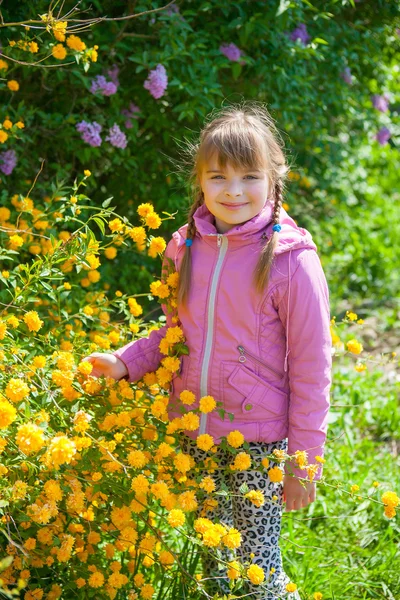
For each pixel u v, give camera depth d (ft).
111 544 7.28
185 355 7.03
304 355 6.71
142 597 6.84
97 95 11.03
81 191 12.62
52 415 6.68
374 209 22.22
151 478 6.68
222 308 6.77
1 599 5.80
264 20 11.94
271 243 6.65
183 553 7.62
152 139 13.15
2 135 9.39
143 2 11.02
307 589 8.02
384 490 9.93
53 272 7.61
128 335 8.65
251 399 6.84
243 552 7.15
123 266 12.79
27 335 7.25
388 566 8.55
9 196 11.51
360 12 14.23
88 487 6.58
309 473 6.54
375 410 12.27
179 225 13.19
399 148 16.24
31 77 11.53
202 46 11.44
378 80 15.92
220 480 7.28
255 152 6.58
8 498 5.98
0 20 10.22
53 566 6.81
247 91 13.10
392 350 15.29
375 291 18.70
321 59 13.12
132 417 7.13
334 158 16.80
